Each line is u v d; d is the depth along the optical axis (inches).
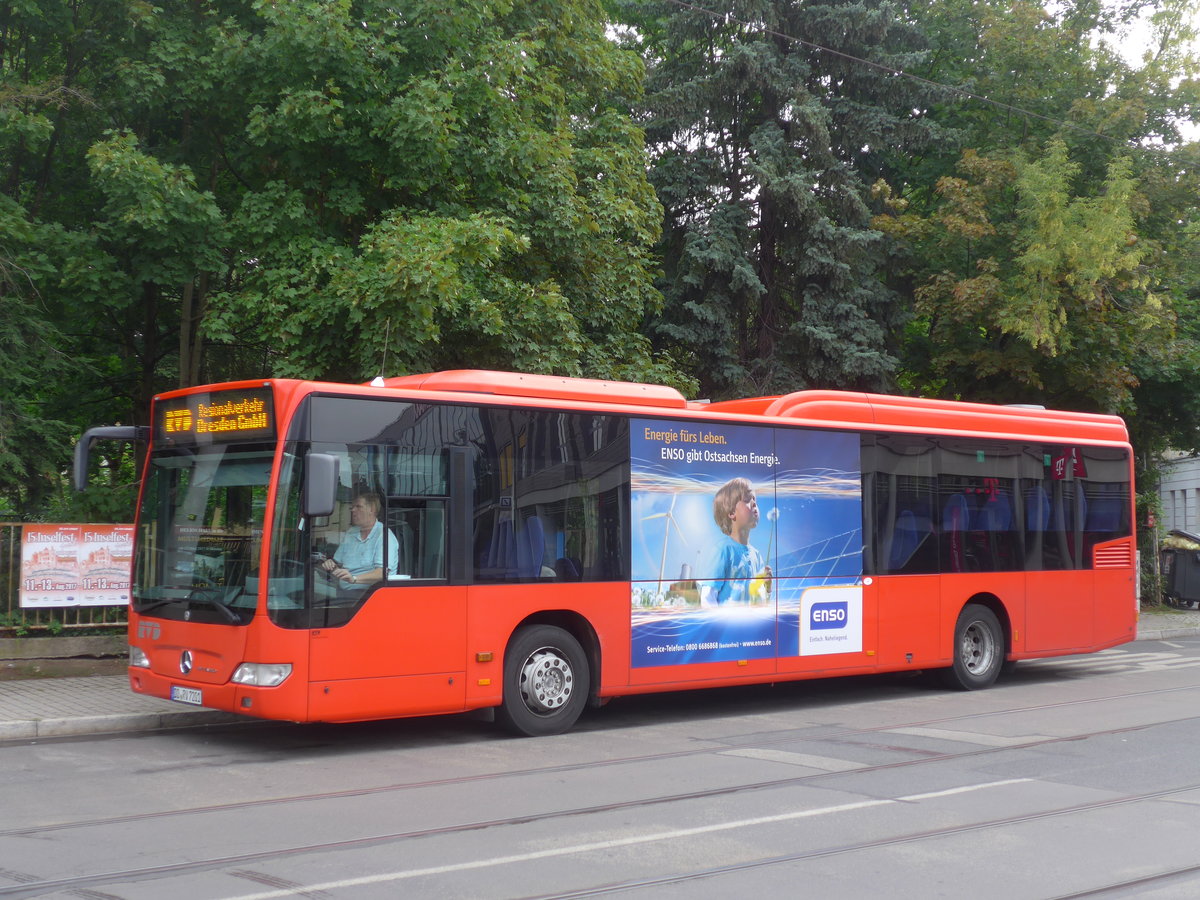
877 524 513.0
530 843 257.6
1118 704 496.1
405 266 507.2
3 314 571.2
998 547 558.9
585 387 438.0
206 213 561.6
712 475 461.1
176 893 218.5
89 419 801.6
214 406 385.4
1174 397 1019.3
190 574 384.8
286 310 565.6
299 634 355.9
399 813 287.9
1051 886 227.6
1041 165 847.7
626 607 431.5
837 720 455.8
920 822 278.8
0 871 234.2
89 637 546.0
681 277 917.2
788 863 242.1
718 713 478.6
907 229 920.3
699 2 908.6
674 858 245.4
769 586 473.4
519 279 670.5
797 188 871.1
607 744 396.2
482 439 403.2
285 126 559.8
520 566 406.3
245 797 307.6
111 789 318.0
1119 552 609.9
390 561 377.1
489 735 414.6
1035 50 935.7
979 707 490.0
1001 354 892.0
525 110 640.4
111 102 631.2
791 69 914.1
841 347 889.5
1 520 594.6
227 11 619.5
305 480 357.1
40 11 597.3
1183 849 256.1
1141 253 819.4
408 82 565.0
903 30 935.0
